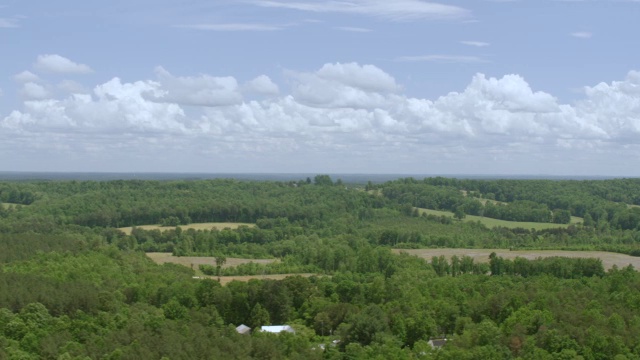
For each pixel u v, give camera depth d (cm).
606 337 14800
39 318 16762
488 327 15838
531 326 15938
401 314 17512
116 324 16488
